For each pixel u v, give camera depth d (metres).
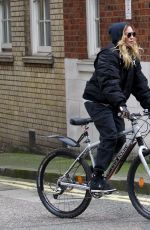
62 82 33.19
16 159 32.91
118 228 17.83
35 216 19.95
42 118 35.06
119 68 18.17
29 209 21.03
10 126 37.97
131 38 18.22
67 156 19.41
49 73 34.12
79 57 31.88
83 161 18.92
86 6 31.39
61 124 33.56
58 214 19.56
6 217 19.98
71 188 19.23
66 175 19.31
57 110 33.78
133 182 18.45
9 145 38.19
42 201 19.98
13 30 36.88
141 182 18.30
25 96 36.31
